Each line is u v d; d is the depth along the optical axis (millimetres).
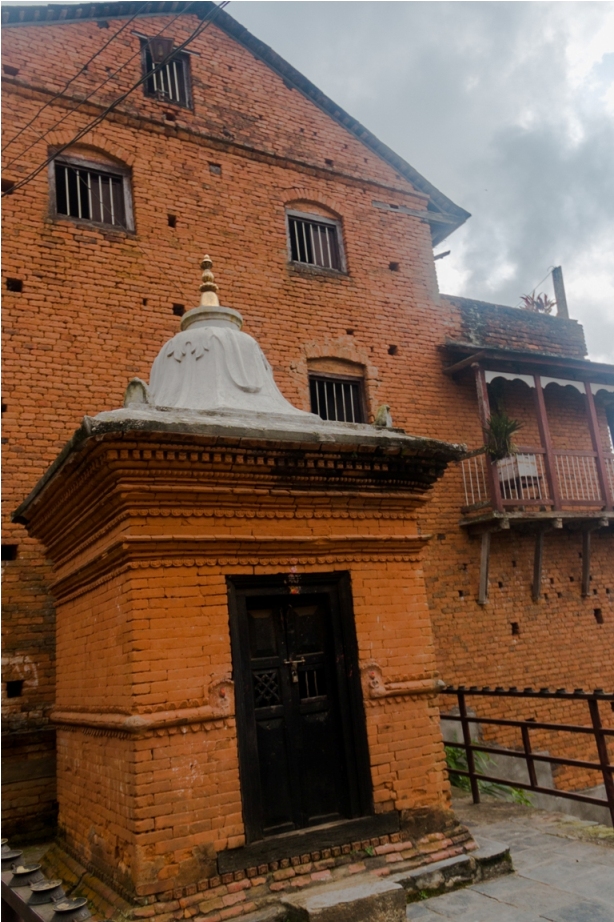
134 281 10789
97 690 5512
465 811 7832
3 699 8312
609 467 13852
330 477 5809
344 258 13133
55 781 8227
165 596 5051
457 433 13078
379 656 5875
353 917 4363
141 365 10453
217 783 4898
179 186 11680
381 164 14117
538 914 4828
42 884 3408
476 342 13891
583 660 12930
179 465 5098
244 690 5246
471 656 11820
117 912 4520
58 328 9992
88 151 11102
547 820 7309
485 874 5566
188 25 12688
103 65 11492
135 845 4547
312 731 5531
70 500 5730
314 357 12148
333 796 5484
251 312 11773
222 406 5945
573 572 13430
